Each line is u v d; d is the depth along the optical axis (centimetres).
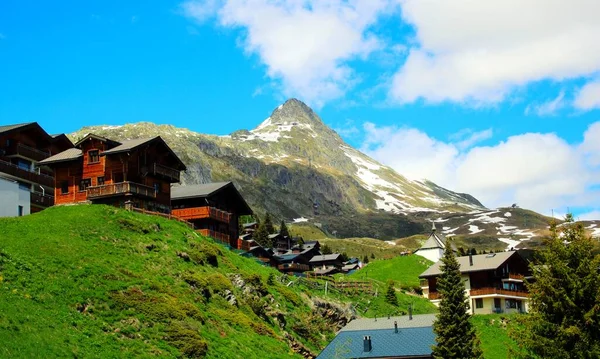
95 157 9125
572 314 4844
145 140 9238
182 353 5388
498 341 9050
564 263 5028
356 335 7381
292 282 9012
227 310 6881
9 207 8100
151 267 6800
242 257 9169
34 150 10350
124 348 5016
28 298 5053
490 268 11169
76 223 7112
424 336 7081
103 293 5703
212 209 10012
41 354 4262
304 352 7175
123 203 8619
